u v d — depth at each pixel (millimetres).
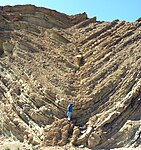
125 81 24266
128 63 25141
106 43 27188
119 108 23047
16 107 24906
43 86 25250
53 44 27625
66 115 24078
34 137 23328
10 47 28031
